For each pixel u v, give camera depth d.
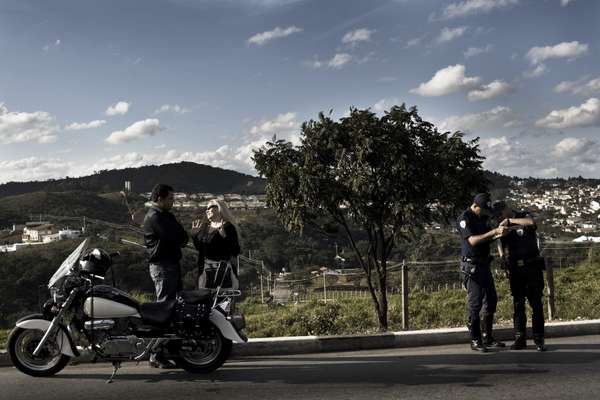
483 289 6.86
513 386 5.31
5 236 93.50
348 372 5.94
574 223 116.81
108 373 6.04
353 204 9.87
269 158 10.61
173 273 6.29
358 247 10.67
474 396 5.01
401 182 9.47
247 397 5.10
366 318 11.32
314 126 10.20
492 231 6.66
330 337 7.03
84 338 5.88
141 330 5.75
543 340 6.82
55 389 5.41
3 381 5.71
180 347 5.84
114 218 108.75
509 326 7.56
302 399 5.02
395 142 9.41
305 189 9.66
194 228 6.86
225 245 6.57
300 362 6.45
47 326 5.78
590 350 6.79
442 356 6.62
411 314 11.89
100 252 5.96
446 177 9.85
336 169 10.01
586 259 21.86
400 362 6.35
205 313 5.84
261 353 6.84
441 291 16.11
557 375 5.67
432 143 9.99
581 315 9.09
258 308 20.14
